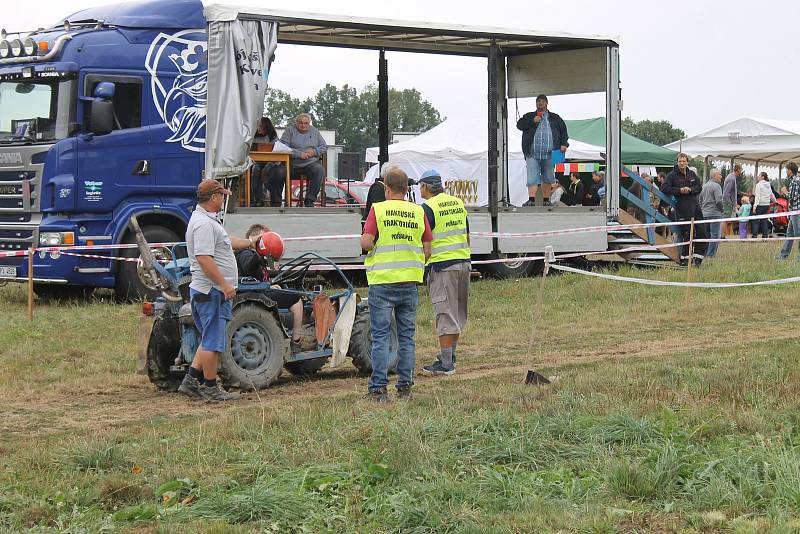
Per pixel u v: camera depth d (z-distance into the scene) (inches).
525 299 674.8
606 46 815.7
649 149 1248.2
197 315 385.1
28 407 387.2
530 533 224.5
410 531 230.2
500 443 289.3
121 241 663.1
